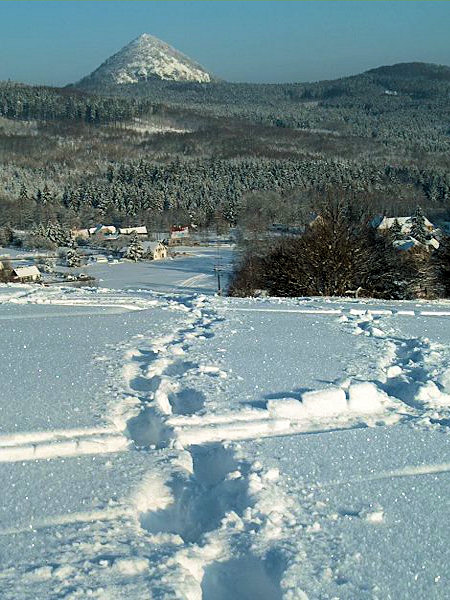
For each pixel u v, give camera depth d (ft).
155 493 13.69
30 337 27.14
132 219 332.80
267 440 16.33
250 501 12.96
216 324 30.17
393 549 11.48
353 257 62.90
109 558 10.85
